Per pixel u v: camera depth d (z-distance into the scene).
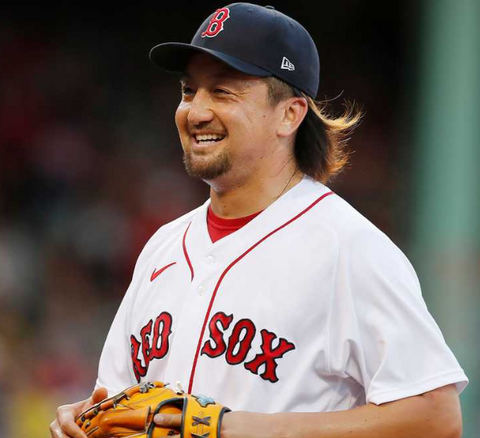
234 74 10.22
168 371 10.25
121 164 44.84
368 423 9.30
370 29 52.84
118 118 47.53
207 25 10.62
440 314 31.00
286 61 10.45
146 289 11.05
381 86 51.28
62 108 46.78
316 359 9.73
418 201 34.12
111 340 11.46
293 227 10.35
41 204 42.16
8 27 48.91
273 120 10.46
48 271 38.31
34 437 29.56
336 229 10.11
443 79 33.22
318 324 9.80
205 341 10.08
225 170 10.30
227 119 10.14
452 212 32.66
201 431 9.21
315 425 9.29
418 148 35.34
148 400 9.61
